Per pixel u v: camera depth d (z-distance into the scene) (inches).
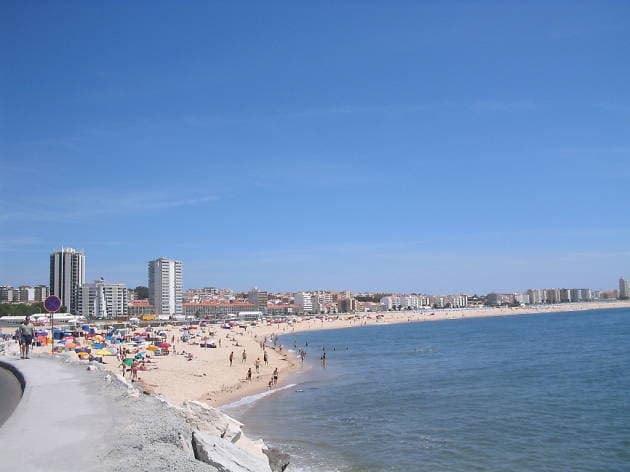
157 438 440.1
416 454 1045.2
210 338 4345.5
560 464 985.5
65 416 518.0
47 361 1074.7
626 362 2593.5
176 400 1561.3
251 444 728.3
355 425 1309.1
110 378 792.9
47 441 424.5
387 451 1066.1
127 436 437.1
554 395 1717.5
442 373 2396.7
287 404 1615.4
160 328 5757.9
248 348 3919.8
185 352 3014.3
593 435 1187.3
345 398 1729.8
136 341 3422.7
